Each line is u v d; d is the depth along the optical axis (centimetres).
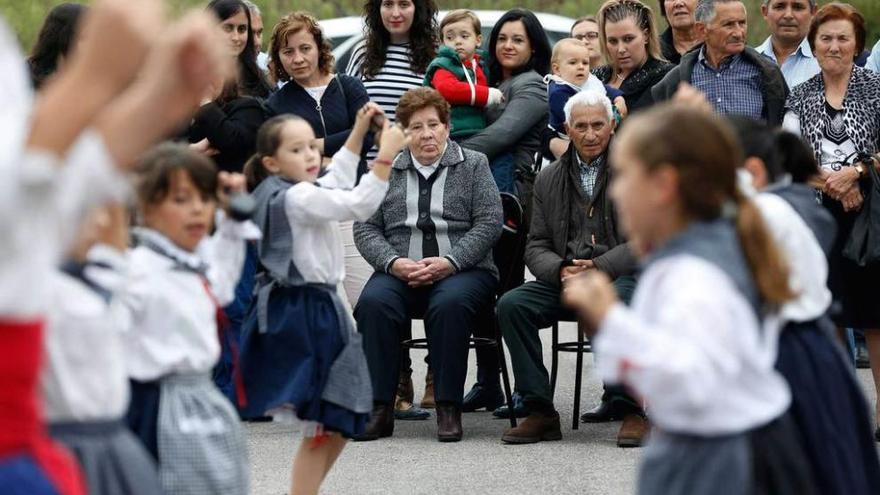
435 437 1049
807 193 667
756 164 650
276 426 1094
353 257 1149
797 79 1266
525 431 1020
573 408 1098
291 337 791
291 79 1189
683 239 452
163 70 275
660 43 1352
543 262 1036
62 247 295
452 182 1069
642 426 1002
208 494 610
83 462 461
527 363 1020
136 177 615
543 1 2738
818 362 618
